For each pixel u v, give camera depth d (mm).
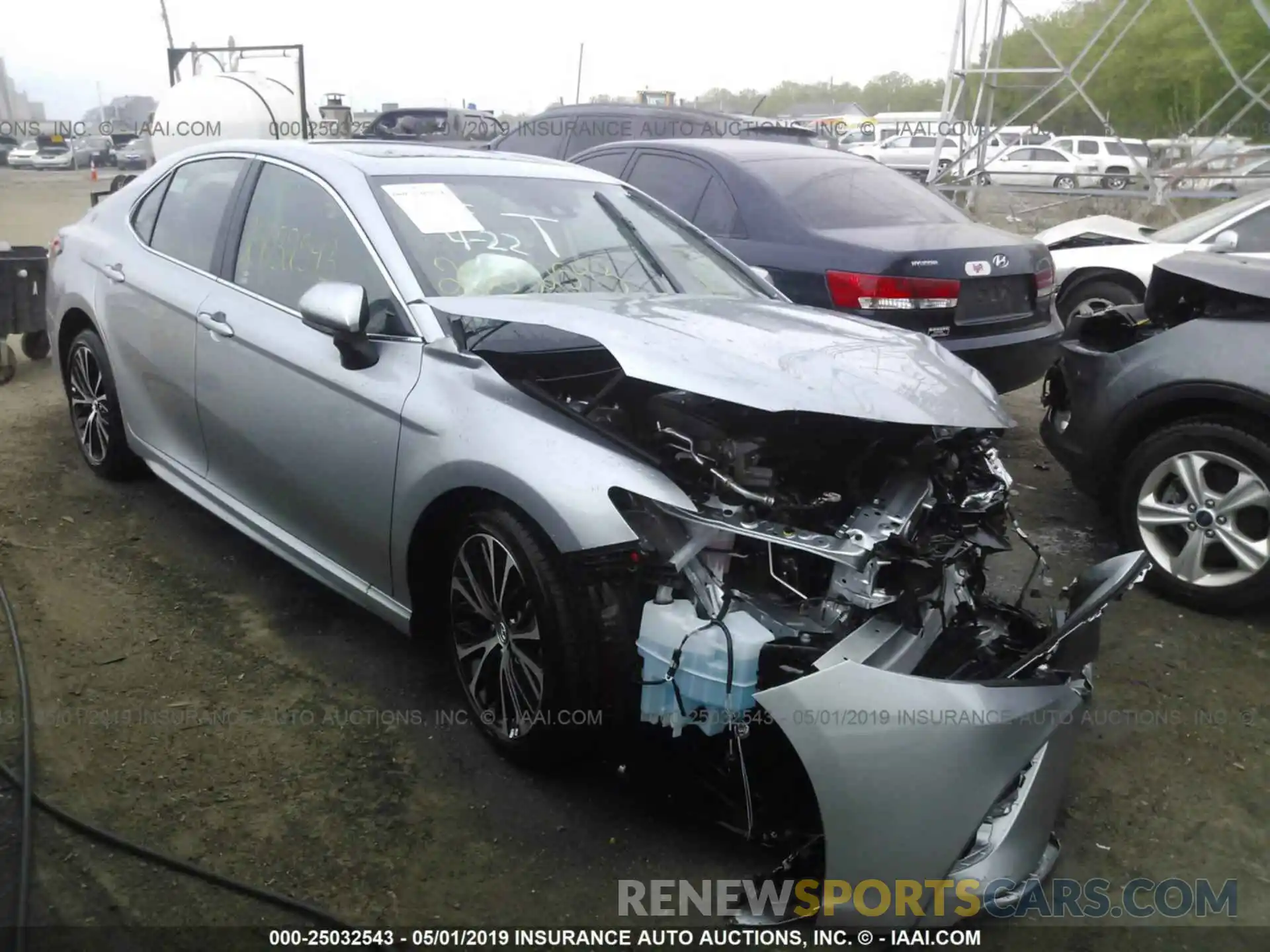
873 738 2393
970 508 2914
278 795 2963
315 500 3531
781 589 2797
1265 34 22562
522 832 2867
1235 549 4133
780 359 2840
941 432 2959
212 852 2730
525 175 4078
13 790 2906
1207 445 4168
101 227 4875
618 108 10336
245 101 14336
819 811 2443
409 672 3611
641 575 2746
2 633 3678
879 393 2740
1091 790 3211
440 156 4027
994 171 17625
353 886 2646
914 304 5457
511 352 3068
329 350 3432
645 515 2723
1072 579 4570
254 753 3141
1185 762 3357
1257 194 8172
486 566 3043
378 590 3420
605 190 4273
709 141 6848
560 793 3031
